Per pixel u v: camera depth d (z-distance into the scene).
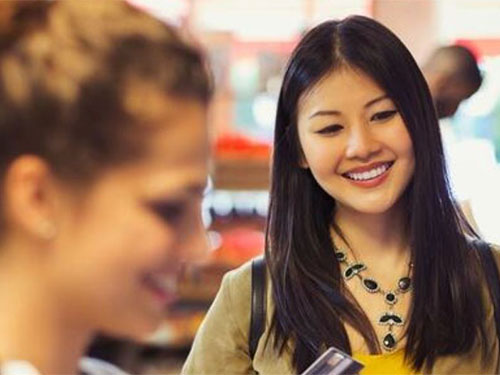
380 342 1.68
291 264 1.73
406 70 1.61
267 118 4.63
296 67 1.65
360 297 1.71
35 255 0.59
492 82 4.68
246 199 4.58
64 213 0.58
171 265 0.61
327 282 1.71
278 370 1.70
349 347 1.67
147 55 0.59
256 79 4.69
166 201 0.60
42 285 0.59
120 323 0.61
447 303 1.68
